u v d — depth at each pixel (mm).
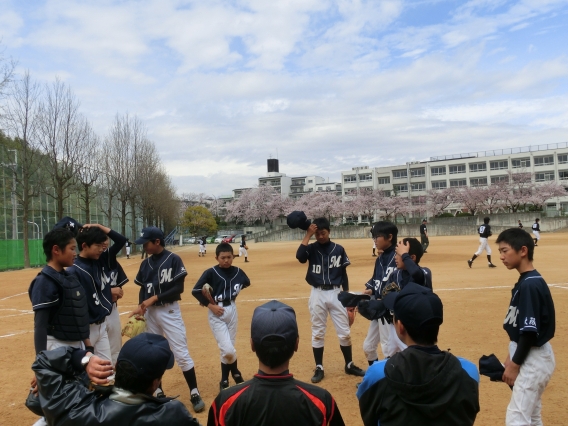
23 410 5203
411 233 62688
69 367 2604
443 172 90688
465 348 6988
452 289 12750
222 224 101375
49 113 28516
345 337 6066
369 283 5676
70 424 2340
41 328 3656
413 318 2521
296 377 6027
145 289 5422
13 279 21484
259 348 2391
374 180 97625
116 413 2291
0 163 29812
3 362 7195
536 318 3191
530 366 3254
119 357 2432
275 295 13078
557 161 79938
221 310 5594
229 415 2348
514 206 74375
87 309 4125
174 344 5324
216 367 6676
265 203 93062
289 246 49312
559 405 4789
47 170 30078
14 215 31422
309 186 128000
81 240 4590
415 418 2352
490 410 4746
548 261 19500
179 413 2365
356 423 4555
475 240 41125
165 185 60781
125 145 41875
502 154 84938
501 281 14055
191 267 26156
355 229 68500
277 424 2297
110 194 40406
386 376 2463
